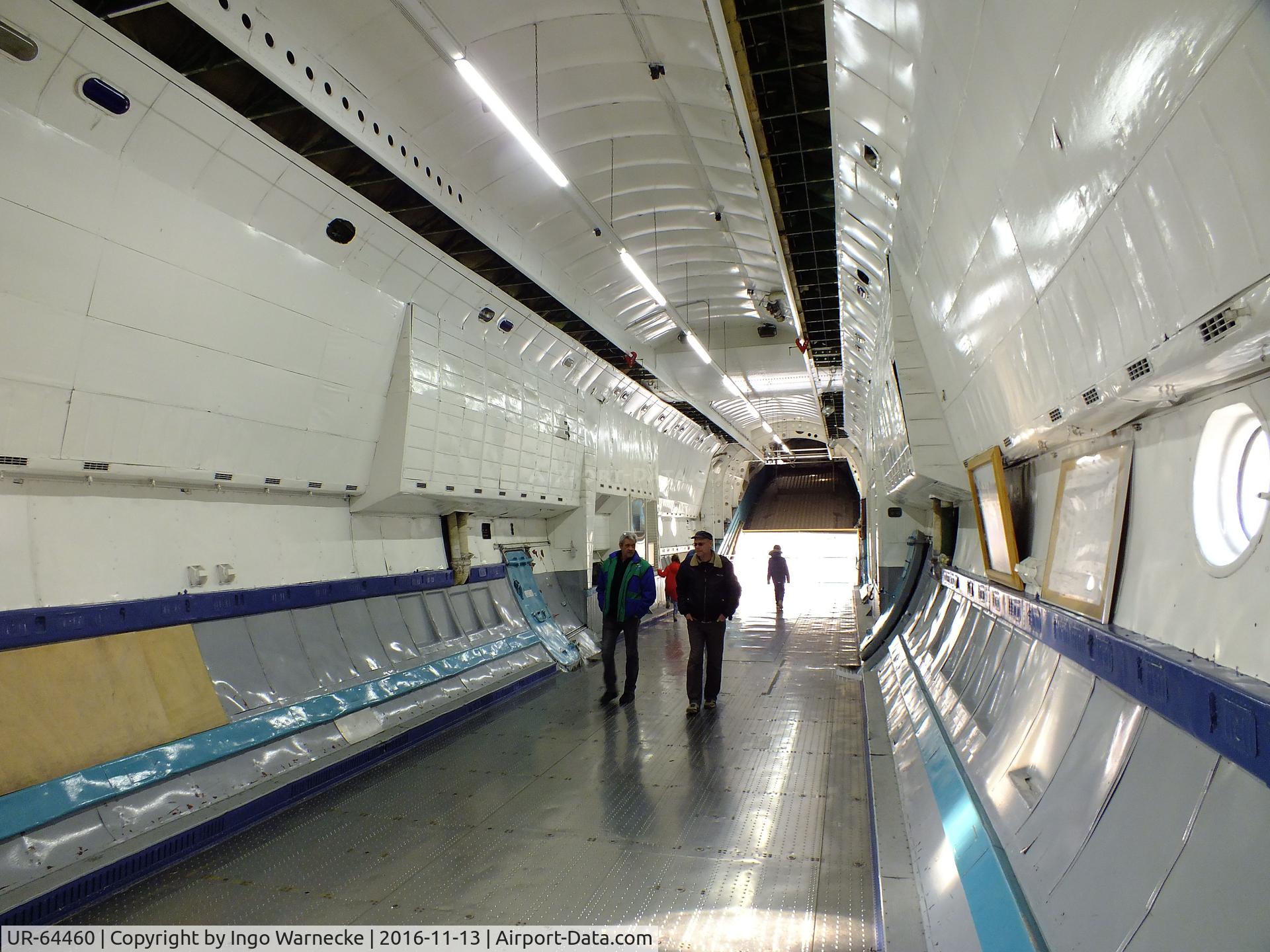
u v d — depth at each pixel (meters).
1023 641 4.22
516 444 10.09
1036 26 2.50
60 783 4.12
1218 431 2.45
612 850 4.28
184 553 5.64
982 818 3.24
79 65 4.14
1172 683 2.16
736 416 23.45
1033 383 3.81
